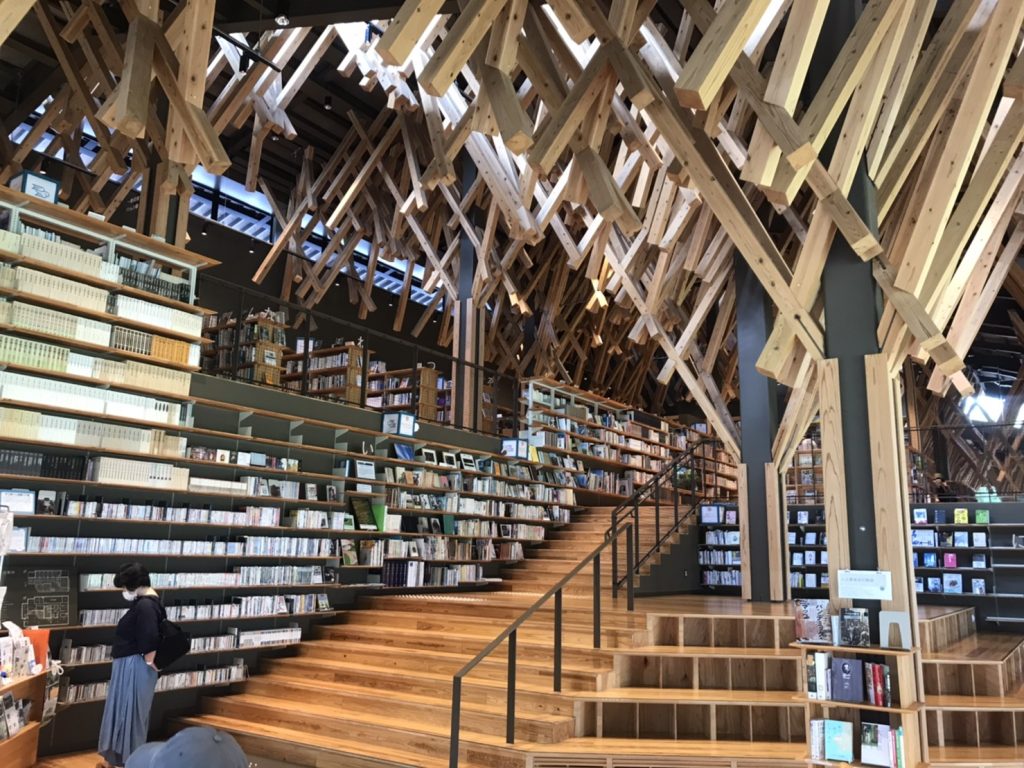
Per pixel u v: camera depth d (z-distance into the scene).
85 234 6.57
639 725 6.00
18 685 5.25
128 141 9.15
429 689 6.64
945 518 12.37
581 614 7.63
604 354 19.39
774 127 4.06
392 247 14.78
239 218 15.62
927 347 4.60
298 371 13.36
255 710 6.84
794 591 12.47
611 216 4.36
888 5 4.22
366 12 7.81
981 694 6.56
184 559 7.21
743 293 9.88
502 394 17.05
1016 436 18.52
